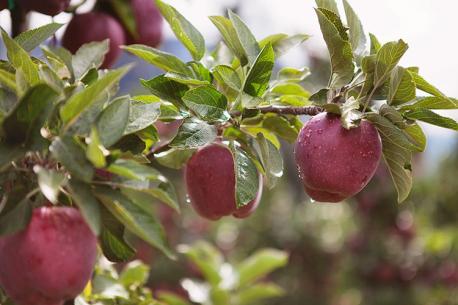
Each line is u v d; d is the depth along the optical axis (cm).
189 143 113
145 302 135
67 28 142
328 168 112
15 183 102
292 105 125
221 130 123
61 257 99
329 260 349
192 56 126
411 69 114
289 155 401
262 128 124
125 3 145
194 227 346
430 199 321
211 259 181
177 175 271
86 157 98
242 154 116
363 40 120
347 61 115
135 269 143
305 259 350
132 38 148
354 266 300
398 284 292
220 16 124
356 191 113
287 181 400
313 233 355
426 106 113
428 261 293
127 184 101
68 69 119
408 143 111
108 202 102
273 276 349
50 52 118
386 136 113
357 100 112
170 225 308
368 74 113
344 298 345
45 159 102
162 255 299
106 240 108
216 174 121
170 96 119
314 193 117
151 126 115
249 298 184
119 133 101
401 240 300
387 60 111
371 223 305
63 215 100
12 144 100
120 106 102
